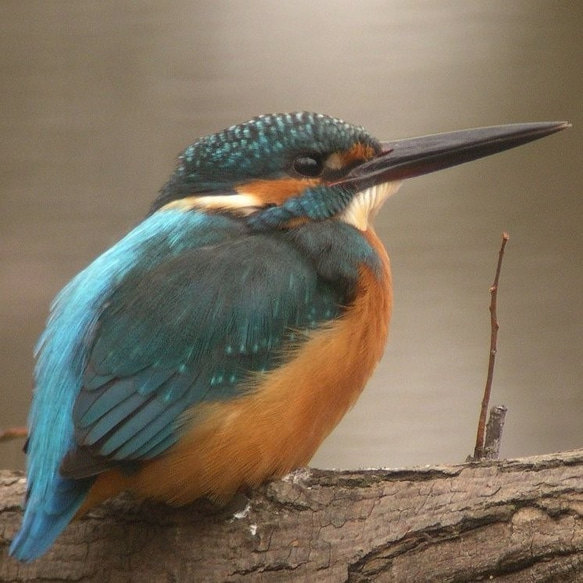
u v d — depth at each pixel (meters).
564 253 15.76
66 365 8.79
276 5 16.27
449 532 8.59
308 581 8.69
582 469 8.63
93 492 8.59
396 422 14.92
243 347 8.95
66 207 15.26
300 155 10.40
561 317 15.45
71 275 14.98
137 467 8.60
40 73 15.72
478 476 8.73
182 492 8.79
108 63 15.86
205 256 9.41
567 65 16.30
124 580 8.83
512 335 15.39
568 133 16.20
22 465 14.42
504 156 16.17
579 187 16.06
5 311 14.70
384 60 16.23
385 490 8.80
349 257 9.84
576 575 8.37
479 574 8.45
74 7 15.86
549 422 14.85
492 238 15.88
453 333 15.42
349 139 10.62
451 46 16.34
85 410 8.41
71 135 15.56
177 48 15.98
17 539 8.08
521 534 8.48
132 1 15.96
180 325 8.85
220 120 15.77
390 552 8.63
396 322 15.50
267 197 10.25
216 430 8.70
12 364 14.52
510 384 15.12
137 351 8.71
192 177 10.45
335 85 16.12
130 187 15.41
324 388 9.20
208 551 8.83
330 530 8.76
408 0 16.27
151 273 9.23
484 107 16.22
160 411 8.59
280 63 16.12
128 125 15.67
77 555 8.90
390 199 16.03
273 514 8.85
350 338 9.44
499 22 16.34
